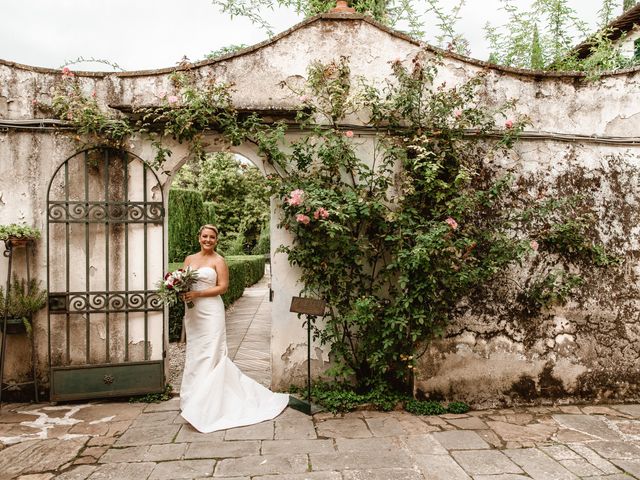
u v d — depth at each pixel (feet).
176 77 14.33
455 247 13.39
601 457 10.92
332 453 10.98
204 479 9.75
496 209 14.57
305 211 13.79
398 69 14.23
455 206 13.97
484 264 14.01
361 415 13.46
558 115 15.10
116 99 14.56
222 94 13.93
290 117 14.53
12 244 13.73
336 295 14.55
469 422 13.05
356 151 14.92
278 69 14.79
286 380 14.97
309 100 14.32
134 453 10.97
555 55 18.04
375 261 14.67
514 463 10.58
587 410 14.12
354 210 13.46
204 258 14.21
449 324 14.26
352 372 14.21
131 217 14.58
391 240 13.87
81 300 14.46
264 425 12.66
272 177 14.32
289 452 11.02
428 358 14.23
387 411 13.79
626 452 11.19
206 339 13.35
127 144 14.57
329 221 13.28
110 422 12.86
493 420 13.24
